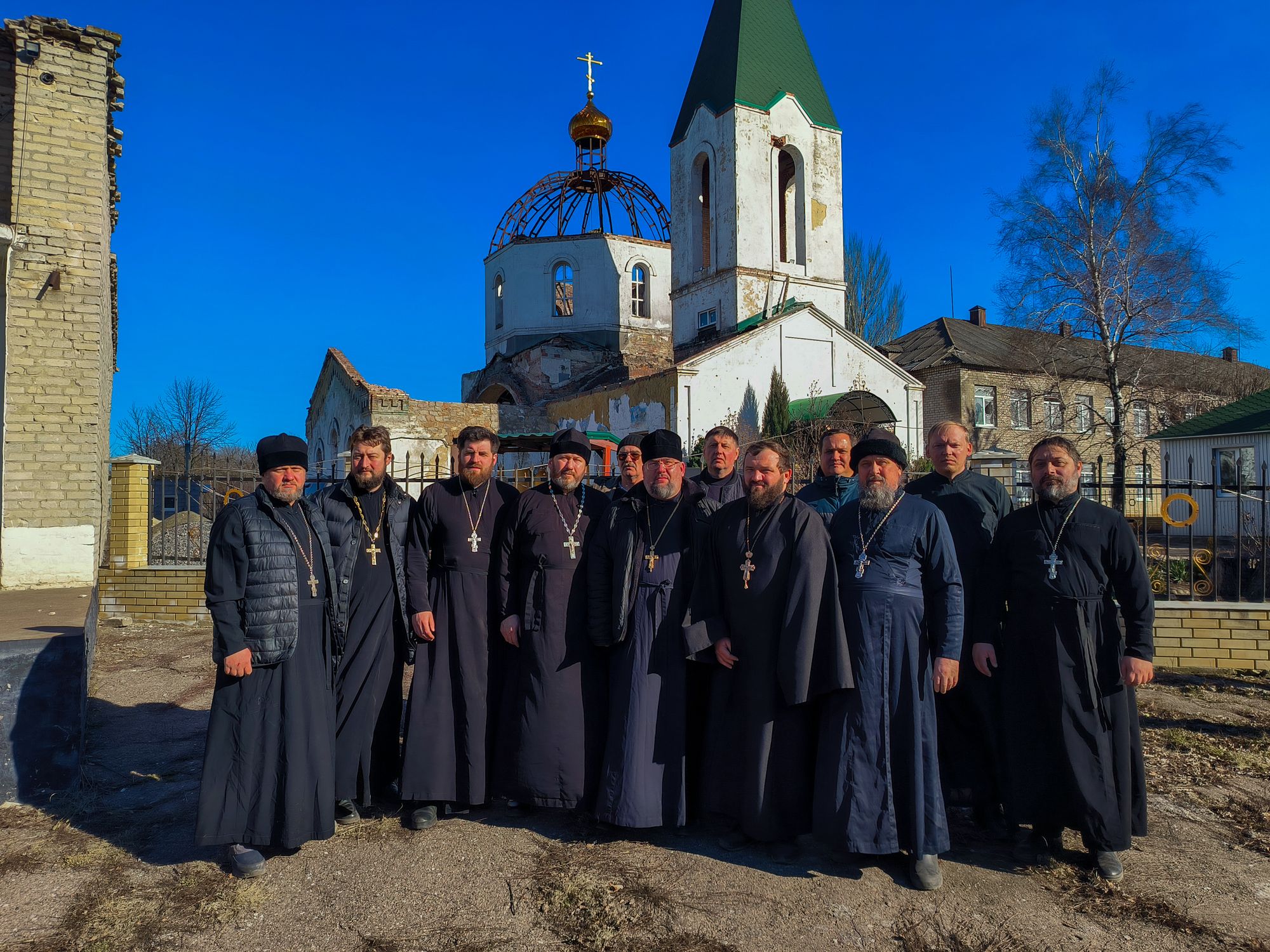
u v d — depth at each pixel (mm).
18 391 8180
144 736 5637
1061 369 29594
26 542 8133
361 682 4301
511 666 4418
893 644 3699
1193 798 4555
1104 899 3480
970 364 29875
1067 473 3910
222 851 3930
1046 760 3783
